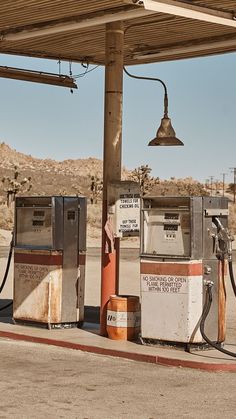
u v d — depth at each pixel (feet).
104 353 36.19
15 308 42.93
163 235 36.50
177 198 35.96
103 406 26.94
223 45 44.16
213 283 35.94
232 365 32.99
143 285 36.88
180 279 35.73
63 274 41.70
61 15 38.70
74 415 25.67
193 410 26.66
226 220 36.70
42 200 42.04
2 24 41.04
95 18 38.22
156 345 36.70
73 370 32.73
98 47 47.06
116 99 40.37
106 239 39.83
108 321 39.04
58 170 610.24
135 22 40.81
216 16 34.58
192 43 45.29
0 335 40.81
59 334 40.09
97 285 71.00
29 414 25.63
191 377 31.83
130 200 39.24
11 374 31.73
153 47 46.91
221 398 28.43
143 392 29.09
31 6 36.78
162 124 42.04
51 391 28.94
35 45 46.68
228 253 36.22
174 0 32.50
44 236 41.91
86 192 395.14
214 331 36.19
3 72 47.98
